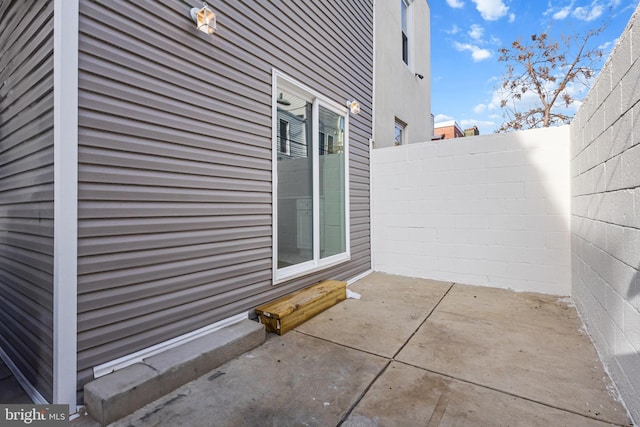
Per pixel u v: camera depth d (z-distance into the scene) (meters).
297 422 1.71
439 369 2.26
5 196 2.46
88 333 1.84
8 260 2.41
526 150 4.26
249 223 2.97
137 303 2.09
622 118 2.00
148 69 2.14
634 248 1.79
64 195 1.73
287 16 3.46
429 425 1.68
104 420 1.67
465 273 4.69
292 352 2.54
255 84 3.02
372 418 1.74
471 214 4.64
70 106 1.75
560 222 4.06
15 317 2.28
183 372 2.06
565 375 2.15
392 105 6.46
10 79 2.30
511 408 1.81
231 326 2.70
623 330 1.93
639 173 1.73
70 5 1.75
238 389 2.02
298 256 3.77
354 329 3.01
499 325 3.07
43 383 1.88
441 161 4.86
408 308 3.62
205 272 2.55
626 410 1.77
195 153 2.46
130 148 2.04
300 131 3.82
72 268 1.77
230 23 2.75
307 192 3.94
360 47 5.16
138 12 2.08
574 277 3.72
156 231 2.20
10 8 2.26
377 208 5.45
